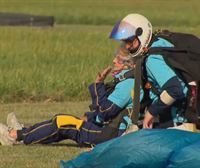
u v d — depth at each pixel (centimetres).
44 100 5047
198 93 2598
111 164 2391
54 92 5094
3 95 5025
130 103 2983
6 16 13088
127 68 3012
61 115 3142
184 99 2623
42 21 13225
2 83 5134
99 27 13900
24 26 12875
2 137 3250
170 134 2394
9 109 4581
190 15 16400
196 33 10506
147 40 2675
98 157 2423
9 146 3225
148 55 2644
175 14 16638
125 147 2375
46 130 3166
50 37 9075
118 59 3034
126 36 2683
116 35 2709
